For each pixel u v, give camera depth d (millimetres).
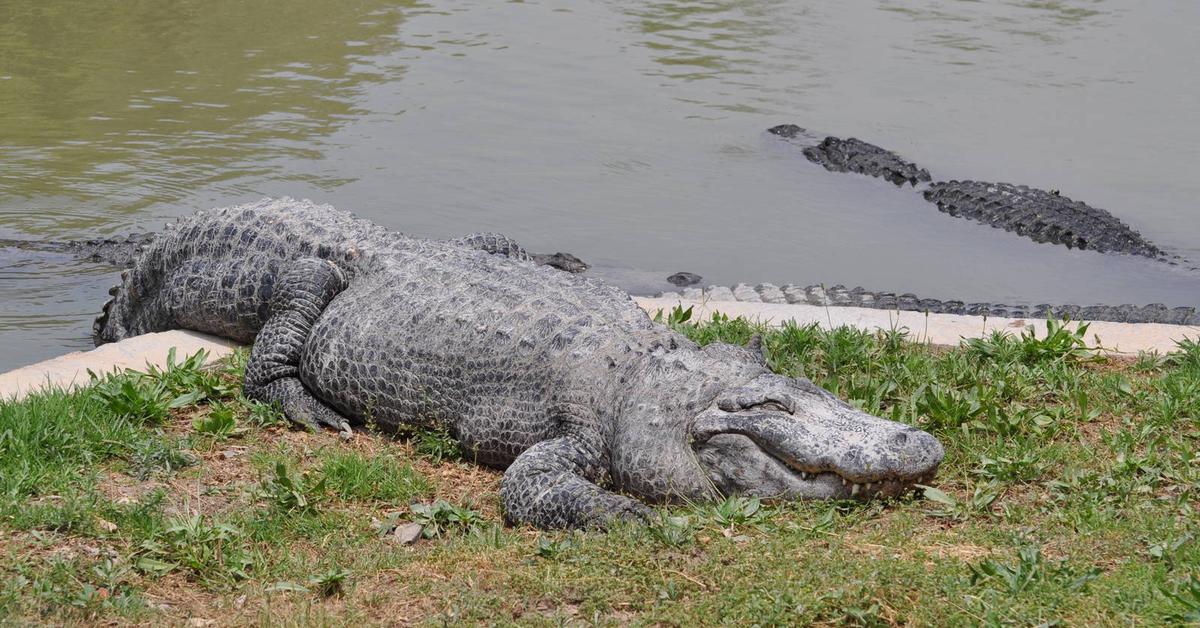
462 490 7918
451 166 18375
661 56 26016
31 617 5680
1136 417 8430
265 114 20672
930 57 26359
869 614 5586
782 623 5566
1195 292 14578
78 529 6590
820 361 9586
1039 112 22359
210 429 8312
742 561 6211
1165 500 6938
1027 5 32188
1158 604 5539
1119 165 19484
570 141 20000
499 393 8211
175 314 10391
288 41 26141
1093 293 14500
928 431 8250
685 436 7457
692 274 14578
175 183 16984
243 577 6309
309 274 9359
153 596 6086
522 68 24656
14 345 11594
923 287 14625
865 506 7102
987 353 9672
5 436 7559
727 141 20453
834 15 30656
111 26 26781
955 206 17547
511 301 8578
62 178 17031
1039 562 6000
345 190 17000
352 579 6305
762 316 11102
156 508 6953
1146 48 27422
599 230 16156
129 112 20438
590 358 7977
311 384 9023
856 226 16875
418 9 30094
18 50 24312
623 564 6246
